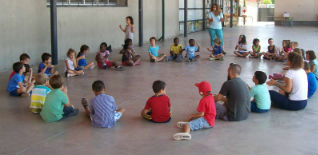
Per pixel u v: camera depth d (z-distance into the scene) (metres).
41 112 4.38
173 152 3.48
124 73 7.40
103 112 4.13
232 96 4.32
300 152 3.50
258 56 9.39
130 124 4.27
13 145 3.63
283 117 4.55
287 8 25.66
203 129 4.11
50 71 6.65
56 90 4.39
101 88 4.29
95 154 3.43
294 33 17.66
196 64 8.54
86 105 4.54
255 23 28.08
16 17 7.72
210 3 20.67
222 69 7.86
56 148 3.57
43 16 8.52
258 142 3.74
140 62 8.81
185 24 15.80
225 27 22.80
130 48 8.48
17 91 5.46
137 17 12.97
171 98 5.42
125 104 5.10
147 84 6.37
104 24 10.99
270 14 30.19
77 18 9.71
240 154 3.44
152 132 4.02
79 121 4.37
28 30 8.09
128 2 12.29
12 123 4.30
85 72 7.47
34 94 4.66
